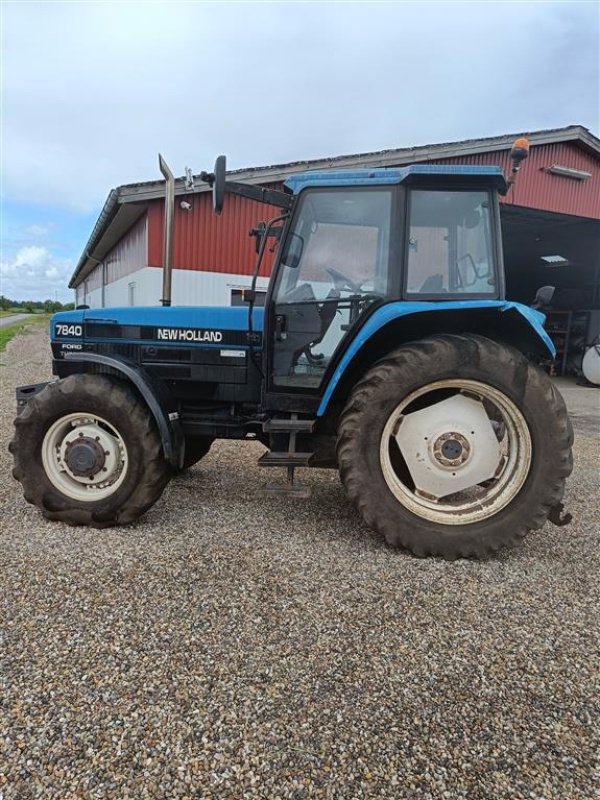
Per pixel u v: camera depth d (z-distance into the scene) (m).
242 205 9.55
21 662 1.77
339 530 3.01
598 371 12.00
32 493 3.00
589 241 13.71
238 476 4.06
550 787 1.39
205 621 2.04
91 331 3.43
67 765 1.39
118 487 2.95
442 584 2.42
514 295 16.64
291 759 1.44
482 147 9.92
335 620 2.09
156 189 9.03
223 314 3.33
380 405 2.72
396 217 2.85
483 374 2.67
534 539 3.02
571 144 10.73
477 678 1.79
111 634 1.93
